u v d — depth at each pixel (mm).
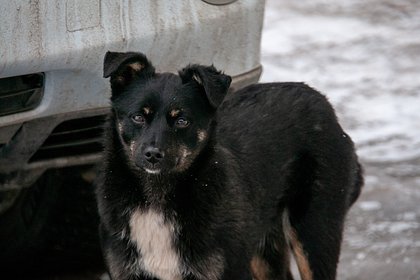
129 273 7020
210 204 6781
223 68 7836
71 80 7145
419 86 14484
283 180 7586
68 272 8484
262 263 8016
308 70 15086
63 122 7543
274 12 18422
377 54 16016
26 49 6812
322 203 7734
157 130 6695
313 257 7734
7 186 7609
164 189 6801
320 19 18000
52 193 8312
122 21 7211
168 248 6875
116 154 6926
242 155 7238
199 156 6844
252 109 7578
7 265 8516
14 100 7039
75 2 6977
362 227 9742
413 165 11484
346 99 13812
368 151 11914
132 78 6977
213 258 6793
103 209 6961
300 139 7641
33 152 7395
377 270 8805
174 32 7438
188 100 6812
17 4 6738
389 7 18859
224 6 7691
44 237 8430
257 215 7207
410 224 9867
